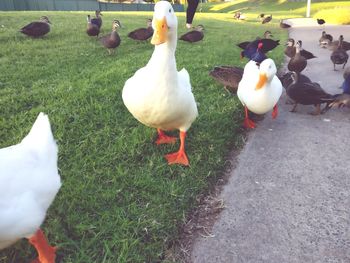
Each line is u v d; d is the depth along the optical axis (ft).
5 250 2.85
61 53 8.52
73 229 3.06
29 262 2.81
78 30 11.46
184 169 3.95
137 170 3.87
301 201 3.61
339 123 5.38
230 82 6.05
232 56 9.08
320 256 2.94
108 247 2.85
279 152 4.54
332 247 3.03
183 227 3.22
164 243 2.98
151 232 3.05
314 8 34.68
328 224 3.29
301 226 3.27
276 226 3.27
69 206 3.26
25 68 7.13
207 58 8.42
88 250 2.86
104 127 4.62
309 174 4.06
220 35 12.93
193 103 4.06
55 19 13.65
